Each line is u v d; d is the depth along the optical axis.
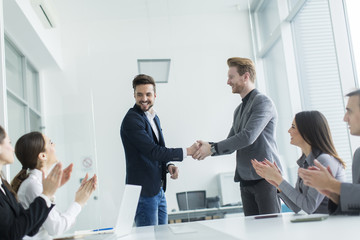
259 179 2.45
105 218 4.23
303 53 4.47
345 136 3.64
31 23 3.97
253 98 2.60
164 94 4.46
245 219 1.64
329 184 1.32
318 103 4.13
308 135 1.71
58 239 1.41
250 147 2.54
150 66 4.52
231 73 2.68
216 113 4.46
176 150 2.62
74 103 4.48
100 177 4.34
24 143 1.69
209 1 4.64
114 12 4.56
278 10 4.69
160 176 2.63
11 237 1.23
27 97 4.37
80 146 4.40
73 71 4.50
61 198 4.30
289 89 4.57
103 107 4.46
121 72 4.51
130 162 2.59
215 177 4.22
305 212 1.70
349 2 3.50
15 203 1.36
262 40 4.80
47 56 4.42
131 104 4.48
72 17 4.52
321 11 3.95
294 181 4.54
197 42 4.58
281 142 4.70
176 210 4.14
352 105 1.44
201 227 1.44
